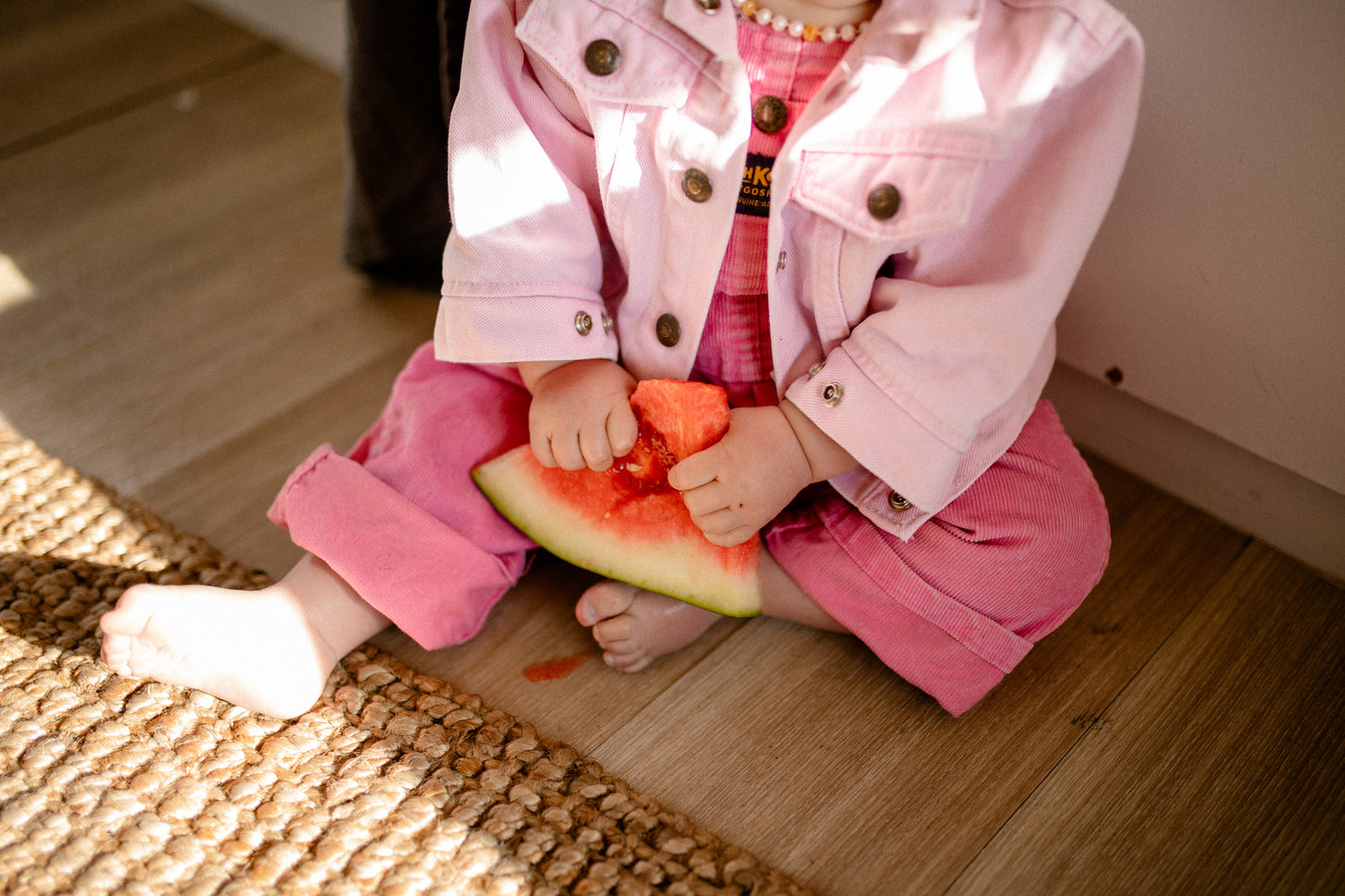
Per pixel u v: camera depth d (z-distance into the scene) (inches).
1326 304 32.1
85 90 61.0
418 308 47.9
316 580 32.1
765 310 32.2
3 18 66.7
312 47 64.0
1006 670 31.6
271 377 44.3
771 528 34.1
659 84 29.2
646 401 31.1
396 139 43.2
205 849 27.2
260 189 54.5
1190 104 32.4
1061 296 29.0
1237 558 37.3
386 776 29.4
